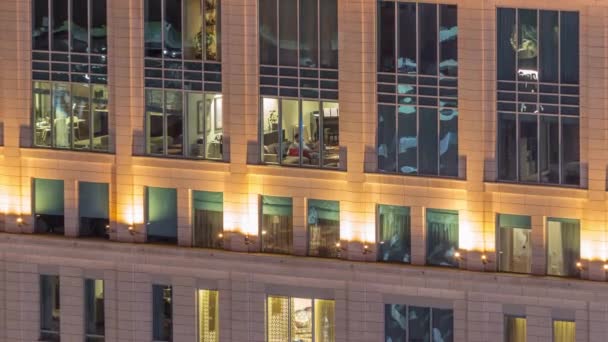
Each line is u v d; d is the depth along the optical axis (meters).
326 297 161.50
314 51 160.12
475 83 157.12
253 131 162.00
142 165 164.38
